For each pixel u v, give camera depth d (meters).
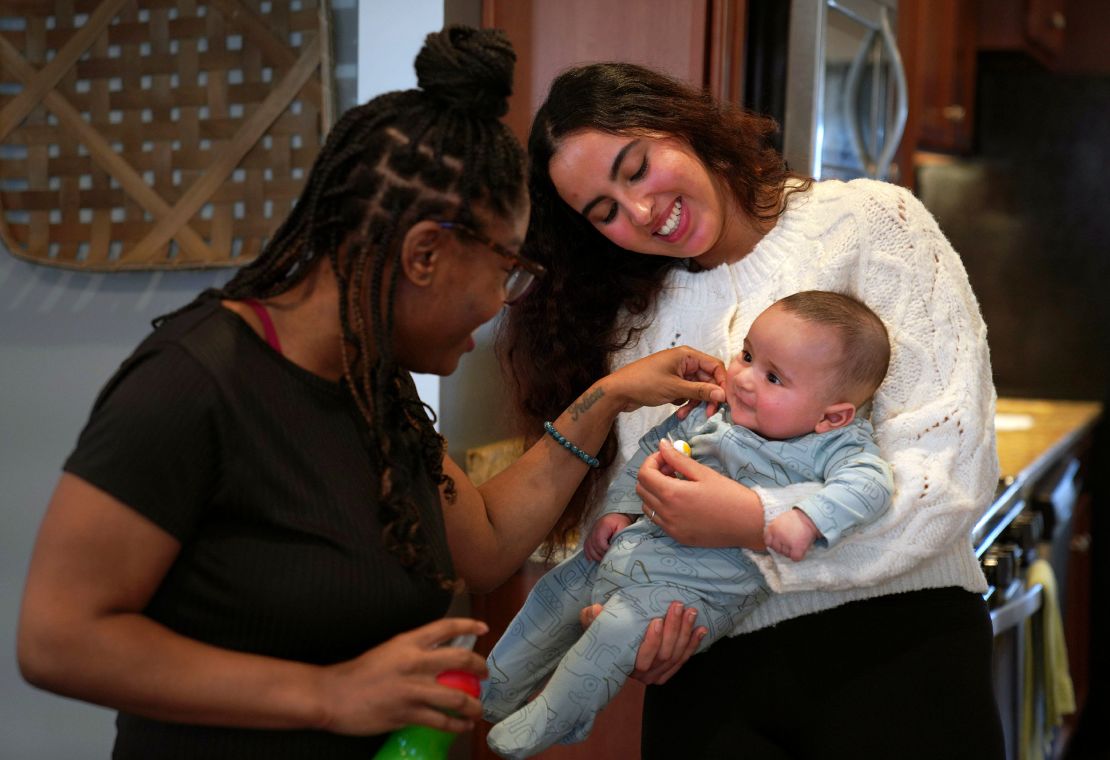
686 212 1.52
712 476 1.40
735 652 1.47
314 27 2.12
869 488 1.35
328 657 1.09
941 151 3.68
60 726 2.43
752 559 1.39
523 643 1.59
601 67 1.58
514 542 1.45
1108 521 4.05
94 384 2.35
